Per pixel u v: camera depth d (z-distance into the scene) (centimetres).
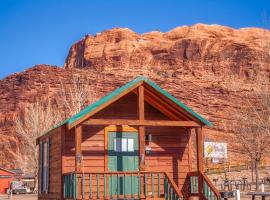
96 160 1889
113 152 1912
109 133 1925
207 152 7144
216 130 11081
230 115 14138
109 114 1923
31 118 6625
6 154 13488
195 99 14925
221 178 6406
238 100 14988
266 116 3105
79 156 1697
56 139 1959
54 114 6794
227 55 19050
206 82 17662
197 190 1934
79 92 5106
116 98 1747
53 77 15012
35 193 6000
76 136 1705
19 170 8356
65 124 1789
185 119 1905
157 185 1919
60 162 1853
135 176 1850
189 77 18450
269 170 6644
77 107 4950
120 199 1747
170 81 15750
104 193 1683
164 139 1981
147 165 1939
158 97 1839
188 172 1942
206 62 19288
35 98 14800
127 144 1931
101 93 14688
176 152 1981
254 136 4828
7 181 6931
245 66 18112
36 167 6384
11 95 15525
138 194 1708
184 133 2008
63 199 1803
